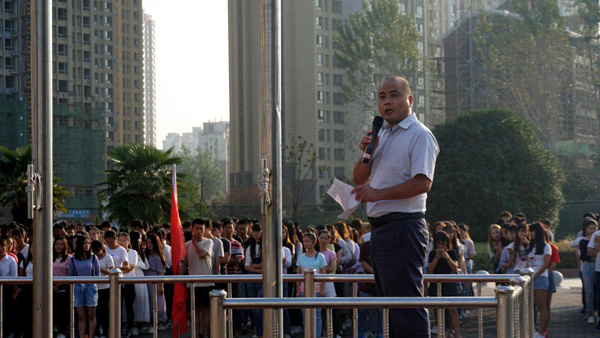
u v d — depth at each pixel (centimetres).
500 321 413
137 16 15425
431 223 4428
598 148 7319
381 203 479
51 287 612
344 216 491
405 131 482
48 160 608
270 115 591
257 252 1357
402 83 486
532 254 1293
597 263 1437
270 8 591
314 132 11975
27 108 9194
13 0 10769
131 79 15262
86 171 9381
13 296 1277
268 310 526
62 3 11631
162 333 1401
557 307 1844
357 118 12238
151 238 1421
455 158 4372
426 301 421
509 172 4384
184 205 2636
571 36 7850
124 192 2528
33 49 607
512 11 8500
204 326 1220
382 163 488
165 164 2641
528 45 7006
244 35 13450
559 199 4462
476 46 7244
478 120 4466
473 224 4338
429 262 1305
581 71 7350
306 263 1219
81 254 1230
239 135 13438
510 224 1564
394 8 8900
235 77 13538
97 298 1241
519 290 459
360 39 9275
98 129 9594
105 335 1302
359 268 1455
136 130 15325
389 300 423
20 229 1456
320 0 12250
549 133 6988
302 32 12212
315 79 12062
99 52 11988
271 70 591
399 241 473
